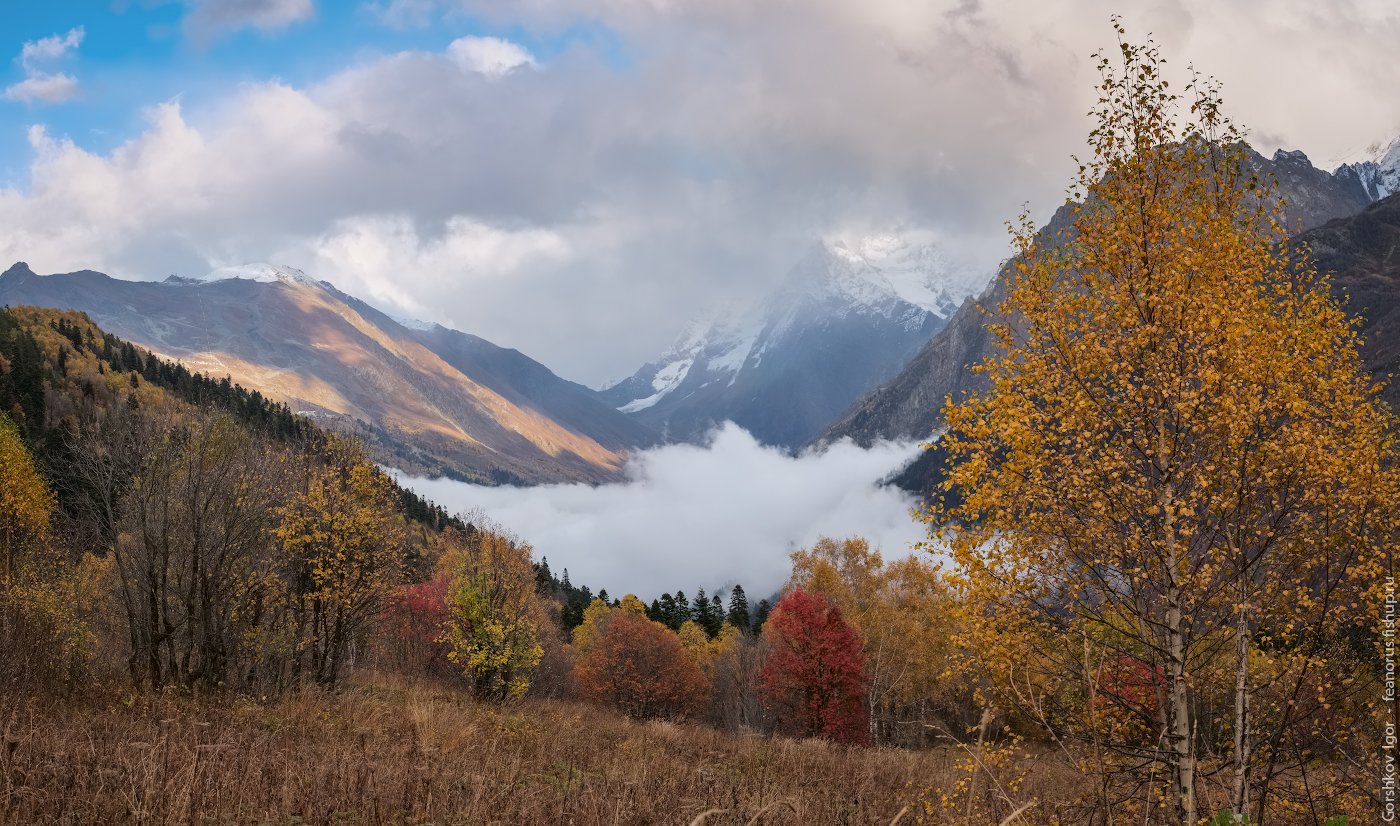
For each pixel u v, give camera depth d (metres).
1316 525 9.27
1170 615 8.82
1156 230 9.87
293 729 16.56
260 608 25.47
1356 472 8.77
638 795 11.34
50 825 8.13
